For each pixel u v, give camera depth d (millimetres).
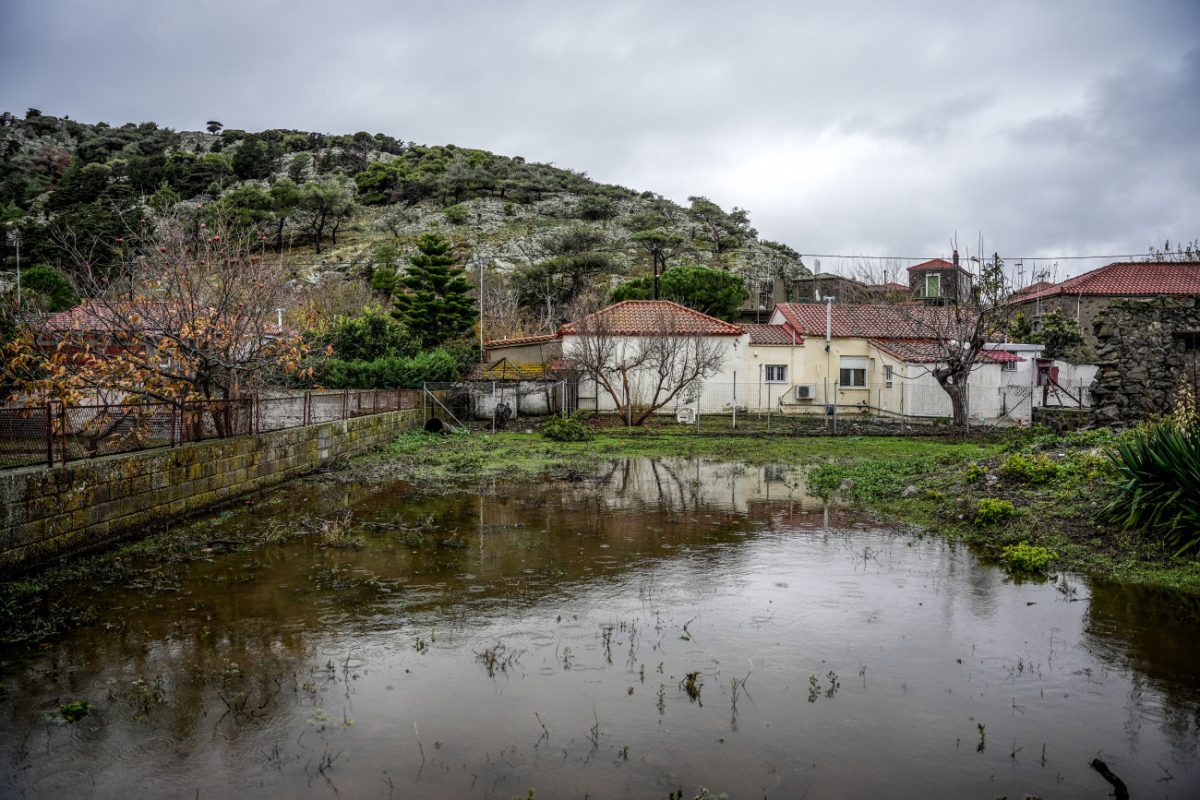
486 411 27109
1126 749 4086
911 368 28594
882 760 3943
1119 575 7414
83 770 3816
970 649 5500
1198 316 16016
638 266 78562
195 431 11047
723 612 6312
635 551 8469
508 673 5023
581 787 3668
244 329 12695
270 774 3785
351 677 4957
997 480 11516
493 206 104438
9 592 6605
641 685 4844
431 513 10766
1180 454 8352
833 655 5383
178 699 4629
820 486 13258
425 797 3578
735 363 30766
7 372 11547
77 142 114000
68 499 7902
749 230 122500
